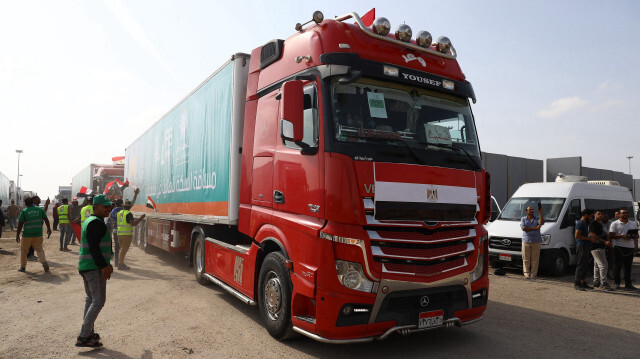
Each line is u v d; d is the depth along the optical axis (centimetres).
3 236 2020
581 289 905
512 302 773
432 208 466
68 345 502
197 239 865
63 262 1183
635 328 609
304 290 454
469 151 528
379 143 459
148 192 1289
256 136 604
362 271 427
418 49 536
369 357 472
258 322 598
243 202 623
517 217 1195
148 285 846
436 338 544
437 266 459
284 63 558
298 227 474
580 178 1338
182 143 945
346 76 467
